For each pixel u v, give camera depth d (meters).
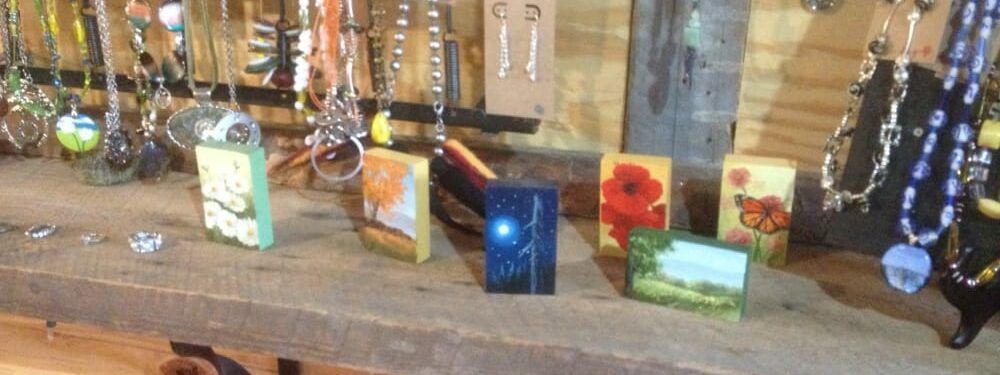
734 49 0.66
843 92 0.65
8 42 0.75
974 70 0.54
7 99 0.77
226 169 0.64
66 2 0.78
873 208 0.62
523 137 0.73
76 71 0.78
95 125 0.74
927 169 0.56
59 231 0.68
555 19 0.68
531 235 0.59
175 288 0.60
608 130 0.71
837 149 0.61
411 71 0.73
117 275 0.62
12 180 0.76
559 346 0.54
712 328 0.56
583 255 0.66
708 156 0.69
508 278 0.60
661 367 0.53
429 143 0.74
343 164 0.74
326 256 0.65
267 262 0.64
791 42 0.65
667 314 0.58
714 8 0.65
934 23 0.56
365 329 0.57
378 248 0.65
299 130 0.76
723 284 0.56
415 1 0.71
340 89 0.71
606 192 0.64
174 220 0.70
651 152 0.70
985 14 0.54
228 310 0.60
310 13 0.73
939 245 0.60
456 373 0.57
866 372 0.52
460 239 0.68
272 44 0.70
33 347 0.95
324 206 0.73
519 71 0.66
